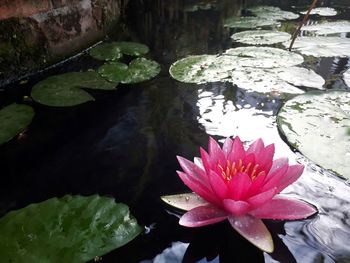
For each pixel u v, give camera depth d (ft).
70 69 1.62
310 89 1.32
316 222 0.69
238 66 1.55
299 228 0.68
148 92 1.32
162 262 0.62
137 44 1.91
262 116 1.12
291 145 0.93
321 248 0.63
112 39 2.10
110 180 0.84
